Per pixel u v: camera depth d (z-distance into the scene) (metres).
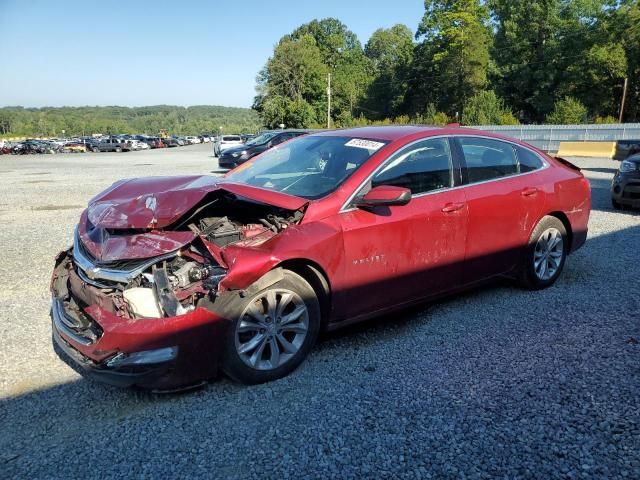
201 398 3.05
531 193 4.59
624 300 4.62
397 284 3.75
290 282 3.20
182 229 3.43
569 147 26.64
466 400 3.01
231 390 3.14
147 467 2.45
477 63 65.56
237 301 3.00
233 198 3.79
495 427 2.75
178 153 42.31
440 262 3.98
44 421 2.82
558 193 4.83
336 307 3.46
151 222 3.12
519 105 66.56
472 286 4.36
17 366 3.43
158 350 2.78
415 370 3.38
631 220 8.41
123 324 2.75
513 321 4.18
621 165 9.51
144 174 18.92
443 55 68.19
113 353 2.75
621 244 6.70
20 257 6.29
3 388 3.15
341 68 104.12
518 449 2.57
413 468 2.44
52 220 8.95
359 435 2.69
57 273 3.52
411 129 4.21
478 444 2.61
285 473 2.40
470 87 66.75
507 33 66.06
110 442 2.64
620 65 53.38
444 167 4.08
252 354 3.14
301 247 3.17
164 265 2.93
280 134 19.47
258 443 2.62
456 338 3.87
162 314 2.83
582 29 59.56
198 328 2.88
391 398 3.04
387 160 3.76
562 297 4.73
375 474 2.39
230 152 19.02
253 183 3.97
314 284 3.39
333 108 86.12
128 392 3.12
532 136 31.94
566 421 2.79
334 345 3.76
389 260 3.65
